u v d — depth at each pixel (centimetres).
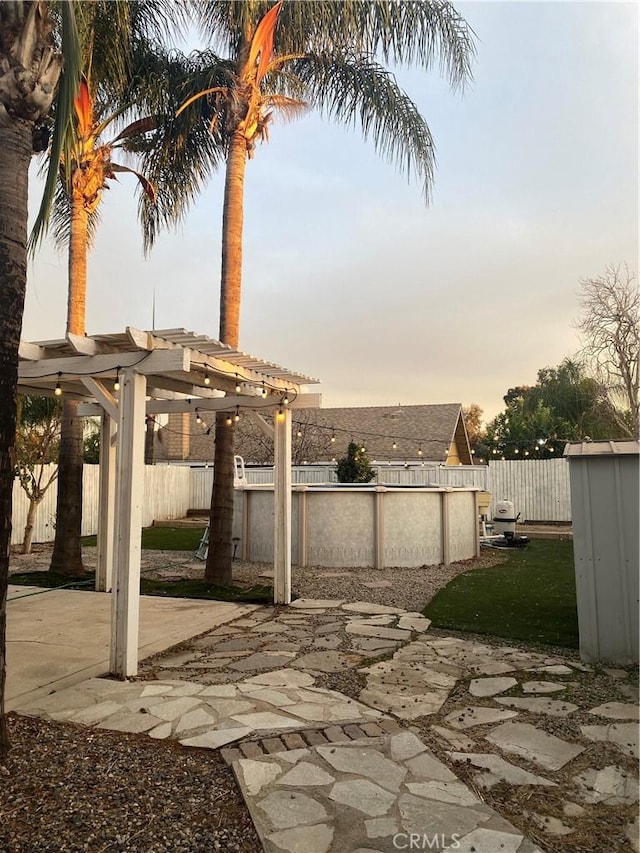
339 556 1061
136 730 345
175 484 1939
